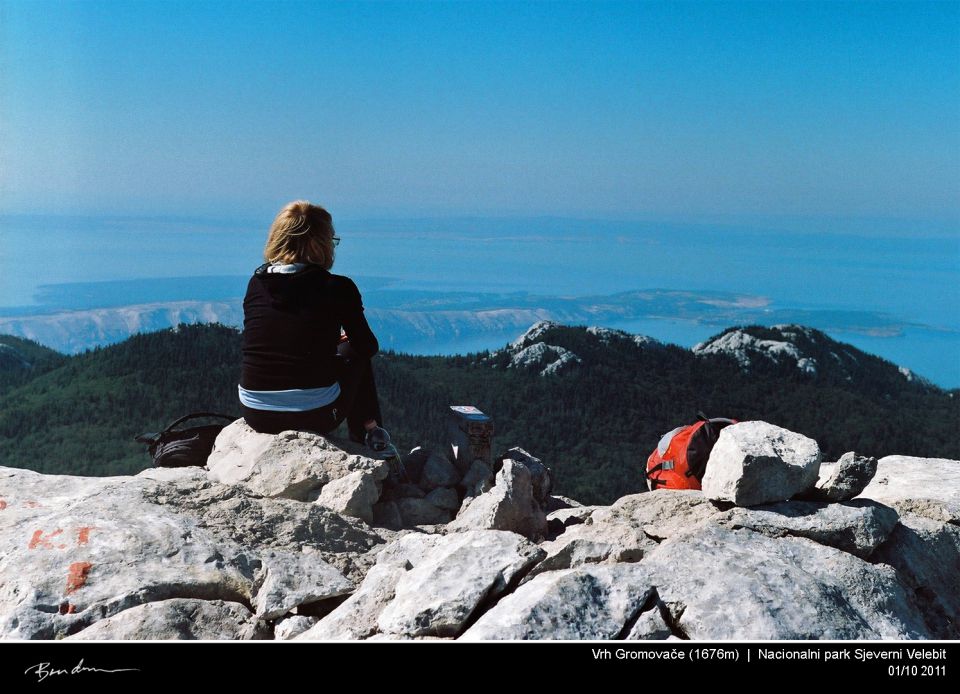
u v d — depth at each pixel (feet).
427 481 21.99
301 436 20.47
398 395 354.95
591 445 380.58
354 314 20.92
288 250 20.70
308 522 17.71
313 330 20.35
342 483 19.21
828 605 12.91
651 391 451.94
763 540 14.90
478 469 22.22
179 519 16.30
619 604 12.27
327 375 20.80
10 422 345.31
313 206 20.93
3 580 13.84
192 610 13.35
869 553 15.25
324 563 15.71
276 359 20.44
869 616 13.34
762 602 12.57
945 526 17.25
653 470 20.52
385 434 21.74
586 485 336.90
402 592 13.23
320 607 14.71
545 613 11.75
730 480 15.97
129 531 15.29
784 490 15.94
